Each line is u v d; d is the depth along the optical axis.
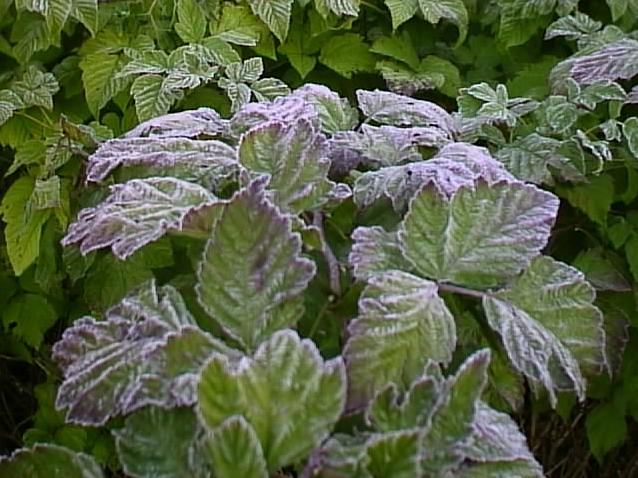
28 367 0.78
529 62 0.76
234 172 0.42
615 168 0.60
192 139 0.48
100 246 0.38
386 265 0.37
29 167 0.64
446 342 0.35
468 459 0.33
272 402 0.29
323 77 0.76
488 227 0.38
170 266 0.46
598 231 0.60
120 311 0.37
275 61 0.75
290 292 0.34
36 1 0.63
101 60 0.66
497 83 0.76
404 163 0.47
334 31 0.75
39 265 0.63
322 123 0.50
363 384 0.33
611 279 0.56
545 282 0.38
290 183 0.40
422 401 0.31
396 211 0.42
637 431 0.71
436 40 0.79
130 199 0.40
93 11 0.64
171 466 0.32
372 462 0.29
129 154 0.44
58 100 0.68
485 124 0.57
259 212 0.35
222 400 0.29
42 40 0.65
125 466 0.32
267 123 0.41
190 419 0.33
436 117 0.53
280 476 0.34
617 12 0.71
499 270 0.37
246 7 0.70
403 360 0.34
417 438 0.29
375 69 0.74
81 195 0.54
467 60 0.78
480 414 0.34
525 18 0.73
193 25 0.67
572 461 0.71
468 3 0.79
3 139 0.65
